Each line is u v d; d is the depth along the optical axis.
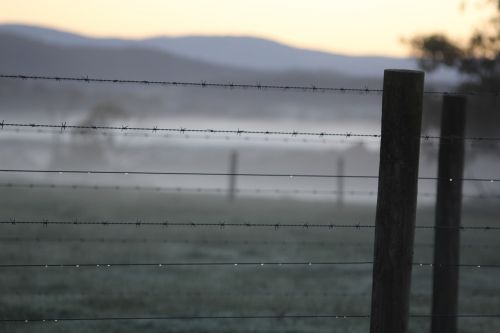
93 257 49.31
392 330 15.15
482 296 38.12
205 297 36.19
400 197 15.03
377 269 15.23
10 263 45.62
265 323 30.83
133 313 32.16
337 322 31.47
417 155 15.07
